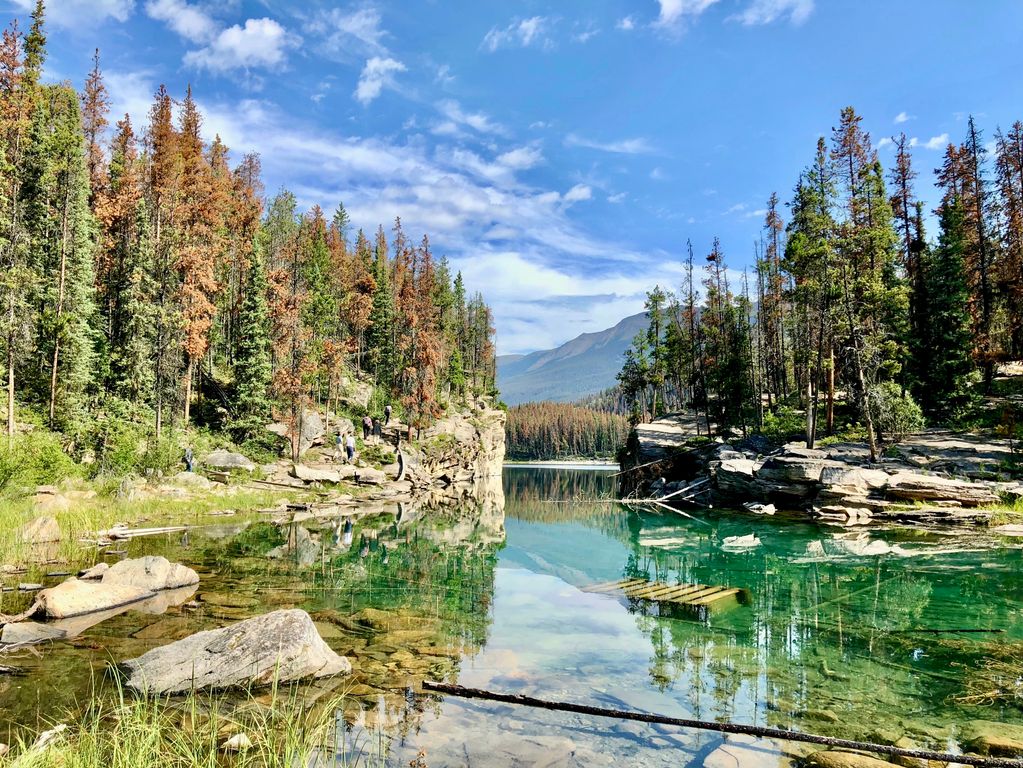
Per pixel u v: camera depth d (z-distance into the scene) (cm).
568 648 995
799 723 685
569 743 611
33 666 757
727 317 5769
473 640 1011
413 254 8500
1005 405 3641
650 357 7400
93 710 618
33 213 3800
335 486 3931
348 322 7238
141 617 1012
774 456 3388
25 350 3338
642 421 7300
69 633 910
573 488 7138
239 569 1508
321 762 534
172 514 2467
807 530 2491
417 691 750
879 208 3541
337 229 9238
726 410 5078
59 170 3791
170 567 1280
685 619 1213
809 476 2934
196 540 1933
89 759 477
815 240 3500
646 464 4972
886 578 1575
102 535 1811
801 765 568
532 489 7050
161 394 3809
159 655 765
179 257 4159
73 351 3556
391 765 543
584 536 2791
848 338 3478
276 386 4397
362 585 1413
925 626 1132
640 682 830
